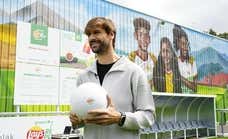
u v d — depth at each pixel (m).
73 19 9.42
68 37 8.57
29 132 6.54
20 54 7.59
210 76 16.42
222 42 17.86
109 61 2.33
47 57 8.05
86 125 2.30
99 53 2.30
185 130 13.32
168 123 13.03
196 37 15.48
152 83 12.16
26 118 6.50
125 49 11.09
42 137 6.80
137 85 2.21
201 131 14.55
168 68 13.15
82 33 9.18
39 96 7.80
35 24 7.93
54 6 8.91
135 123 2.11
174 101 13.34
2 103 7.38
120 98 2.20
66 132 7.29
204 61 16.00
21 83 7.51
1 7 7.65
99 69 2.36
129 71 2.24
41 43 7.97
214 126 14.34
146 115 2.17
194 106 14.62
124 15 11.27
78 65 8.70
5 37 7.62
